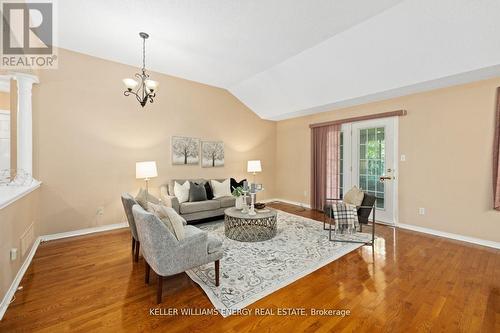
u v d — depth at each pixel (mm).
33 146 3252
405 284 2205
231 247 3090
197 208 4078
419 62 3055
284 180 6391
